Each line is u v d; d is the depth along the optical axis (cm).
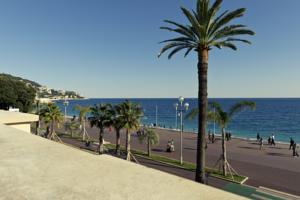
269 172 2178
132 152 2972
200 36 1488
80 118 4569
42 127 4784
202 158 1522
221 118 2028
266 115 10975
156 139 2827
